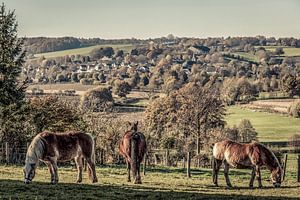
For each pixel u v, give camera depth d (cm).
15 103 4125
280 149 6334
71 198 1770
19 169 2845
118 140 4216
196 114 6762
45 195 1816
